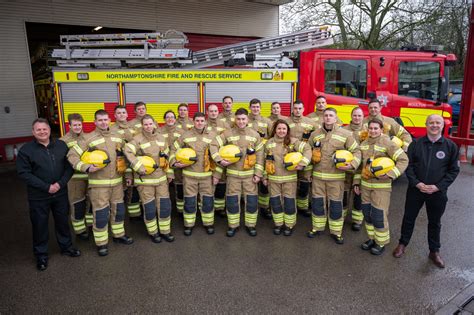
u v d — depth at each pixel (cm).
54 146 393
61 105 638
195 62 679
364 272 389
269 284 366
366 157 424
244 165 457
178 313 322
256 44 699
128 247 451
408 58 661
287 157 446
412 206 405
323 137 449
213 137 472
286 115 655
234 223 475
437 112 674
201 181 471
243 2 1250
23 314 322
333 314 320
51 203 399
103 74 626
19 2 923
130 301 339
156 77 630
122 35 645
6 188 719
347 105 661
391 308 328
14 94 953
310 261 413
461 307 330
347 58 655
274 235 484
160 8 1112
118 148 430
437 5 1527
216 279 375
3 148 911
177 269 396
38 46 1294
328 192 455
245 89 644
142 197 452
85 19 1009
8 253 441
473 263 409
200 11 1178
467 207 590
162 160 444
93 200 421
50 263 412
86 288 361
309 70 654
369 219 436
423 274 385
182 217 552
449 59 664
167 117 529
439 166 381
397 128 523
